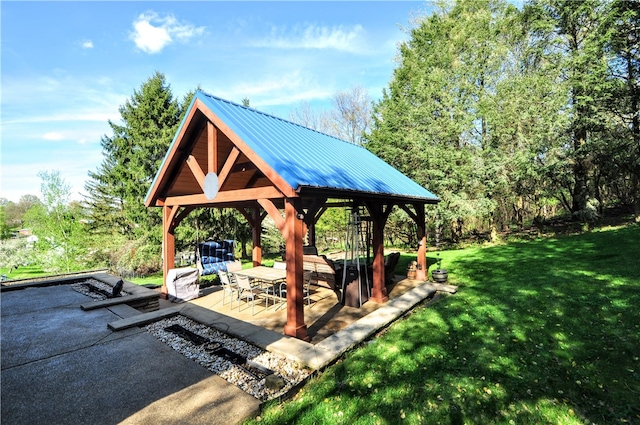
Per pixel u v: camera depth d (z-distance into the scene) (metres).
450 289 8.81
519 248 14.33
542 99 14.80
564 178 15.68
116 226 19.22
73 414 3.56
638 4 13.82
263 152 5.50
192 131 7.32
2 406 3.72
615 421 3.42
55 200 16.70
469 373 4.45
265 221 22.98
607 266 9.18
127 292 8.72
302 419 3.56
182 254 19.08
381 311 6.99
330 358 4.79
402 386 4.16
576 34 16.61
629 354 4.69
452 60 17.70
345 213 20.66
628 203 18.89
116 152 19.56
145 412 3.59
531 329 5.77
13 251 23.14
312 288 9.55
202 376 4.39
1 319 6.72
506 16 17.75
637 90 14.21
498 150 15.46
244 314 7.12
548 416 3.54
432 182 16.09
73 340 5.62
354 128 30.36
